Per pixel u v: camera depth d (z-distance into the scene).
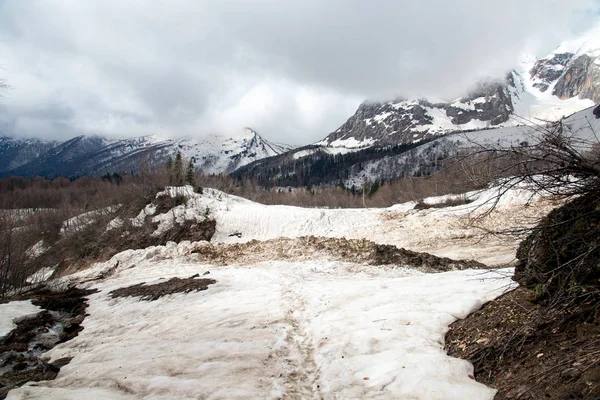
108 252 37.88
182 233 39.34
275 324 8.79
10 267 21.67
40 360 9.11
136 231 40.97
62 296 16.00
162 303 12.48
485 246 21.05
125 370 6.71
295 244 20.12
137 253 22.88
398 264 15.83
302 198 86.69
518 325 5.59
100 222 46.44
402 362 5.80
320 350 6.97
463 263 15.58
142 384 5.98
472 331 6.34
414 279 11.00
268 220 40.31
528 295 6.31
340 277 14.23
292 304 10.39
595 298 4.83
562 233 5.36
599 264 4.91
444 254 20.77
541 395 3.98
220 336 8.23
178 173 54.25
